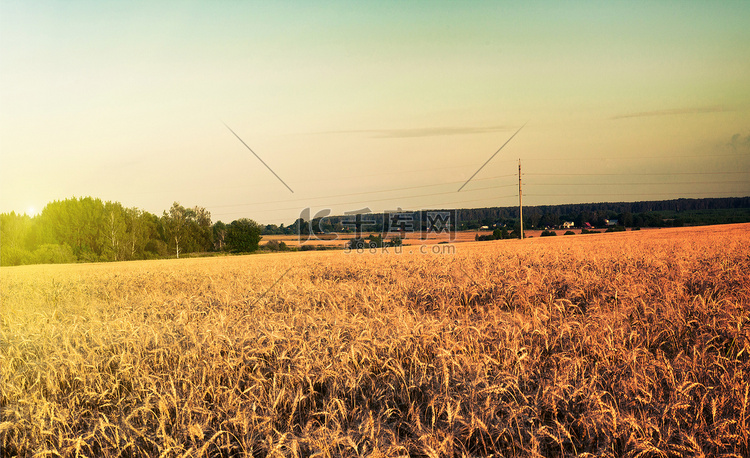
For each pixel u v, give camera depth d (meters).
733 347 5.48
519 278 10.81
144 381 5.37
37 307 12.54
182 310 9.16
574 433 3.98
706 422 3.96
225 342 6.21
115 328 7.75
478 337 5.75
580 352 5.53
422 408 4.59
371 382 5.05
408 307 9.12
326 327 6.75
